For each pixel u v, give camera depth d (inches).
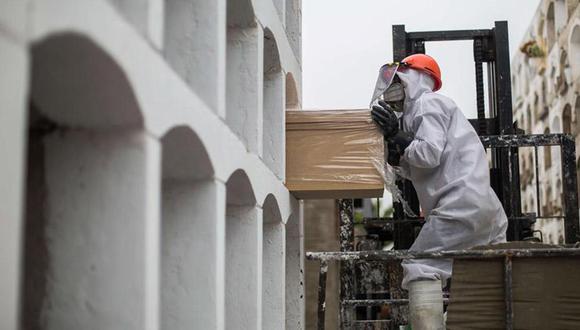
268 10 237.9
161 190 172.9
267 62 257.3
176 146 158.2
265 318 247.3
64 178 129.4
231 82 221.5
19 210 90.8
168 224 171.8
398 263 304.5
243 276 210.2
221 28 180.9
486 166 245.4
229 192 207.5
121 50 115.5
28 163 130.1
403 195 319.3
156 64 131.6
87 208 128.1
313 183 257.6
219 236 173.0
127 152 128.6
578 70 553.0
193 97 152.6
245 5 213.2
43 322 127.2
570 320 194.5
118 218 127.8
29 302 127.6
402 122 263.6
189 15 178.4
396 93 263.6
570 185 273.4
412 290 220.7
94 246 127.5
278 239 249.1
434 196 245.3
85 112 126.0
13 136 90.0
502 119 316.2
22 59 91.6
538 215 378.9
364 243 325.1
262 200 217.9
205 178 171.5
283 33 265.0
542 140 275.1
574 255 194.5
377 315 413.1
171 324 169.3
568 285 195.2
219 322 170.9
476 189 239.5
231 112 220.5
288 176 258.8
